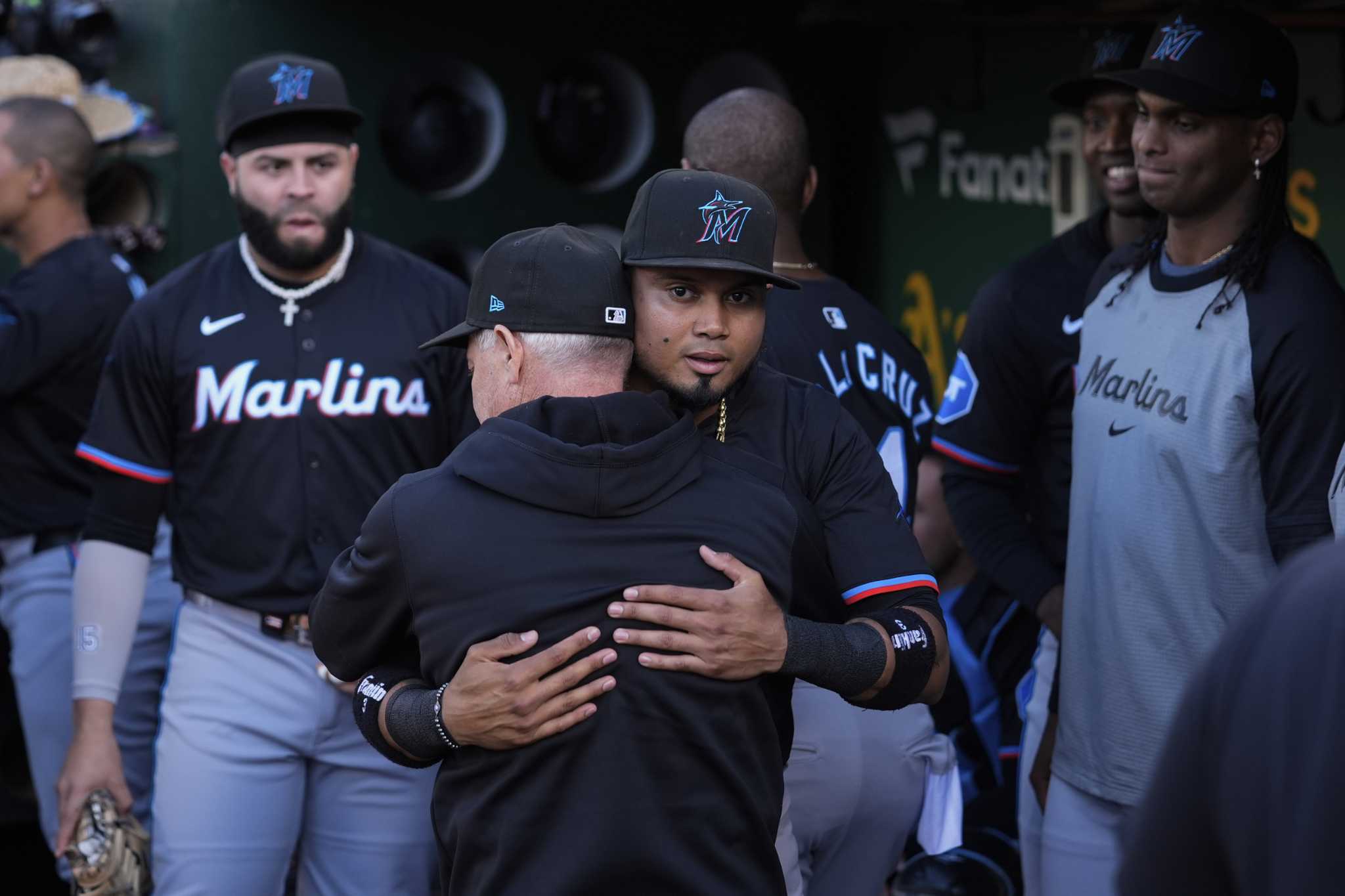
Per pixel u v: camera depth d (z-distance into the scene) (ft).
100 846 34.86
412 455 36.58
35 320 45.34
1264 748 12.93
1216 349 29.50
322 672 35.73
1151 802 13.93
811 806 31.50
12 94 50.24
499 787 22.03
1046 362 36.63
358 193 55.77
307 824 37.32
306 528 35.58
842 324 33.22
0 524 47.09
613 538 22.15
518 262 23.86
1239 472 29.37
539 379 23.79
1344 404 28.19
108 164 53.26
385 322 36.27
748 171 33.30
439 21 56.29
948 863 41.29
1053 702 35.63
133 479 36.32
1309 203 46.44
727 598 22.12
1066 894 32.94
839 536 25.66
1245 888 12.98
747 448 25.71
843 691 23.82
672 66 59.41
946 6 53.11
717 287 24.07
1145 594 30.66
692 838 21.83
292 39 54.54
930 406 35.47
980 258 57.67
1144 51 36.52
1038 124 54.44
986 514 37.06
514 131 57.93
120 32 54.24
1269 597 13.64
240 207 35.50
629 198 59.98
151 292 36.73
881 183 62.13
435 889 37.09
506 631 21.95
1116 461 31.27
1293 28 42.55
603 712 21.72
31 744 47.67
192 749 35.68
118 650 36.52
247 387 35.47
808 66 61.16
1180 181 29.76
